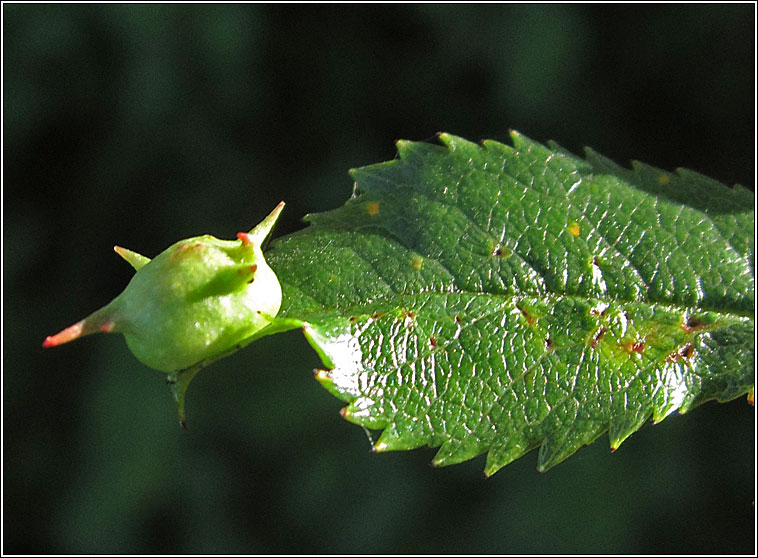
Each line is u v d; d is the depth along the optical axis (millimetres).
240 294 77
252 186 204
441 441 82
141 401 176
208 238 78
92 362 190
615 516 158
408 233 85
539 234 86
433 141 88
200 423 175
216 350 77
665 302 85
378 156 207
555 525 159
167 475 173
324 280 84
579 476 161
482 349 83
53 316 203
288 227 202
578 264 85
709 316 85
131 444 174
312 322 82
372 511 169
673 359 84
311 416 172
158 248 203
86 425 181
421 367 83
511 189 87
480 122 200
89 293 206
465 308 84
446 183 87
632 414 83
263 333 77
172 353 77
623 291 85
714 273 86
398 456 174
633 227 86
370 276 84
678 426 165
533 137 196
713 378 84
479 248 85
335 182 203
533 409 83
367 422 82
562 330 84
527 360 84
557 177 87
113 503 172
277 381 174
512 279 85
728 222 87
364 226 85
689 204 88
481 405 83
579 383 84
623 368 84
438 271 84
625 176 88
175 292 76
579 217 87
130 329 77
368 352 82
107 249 206
